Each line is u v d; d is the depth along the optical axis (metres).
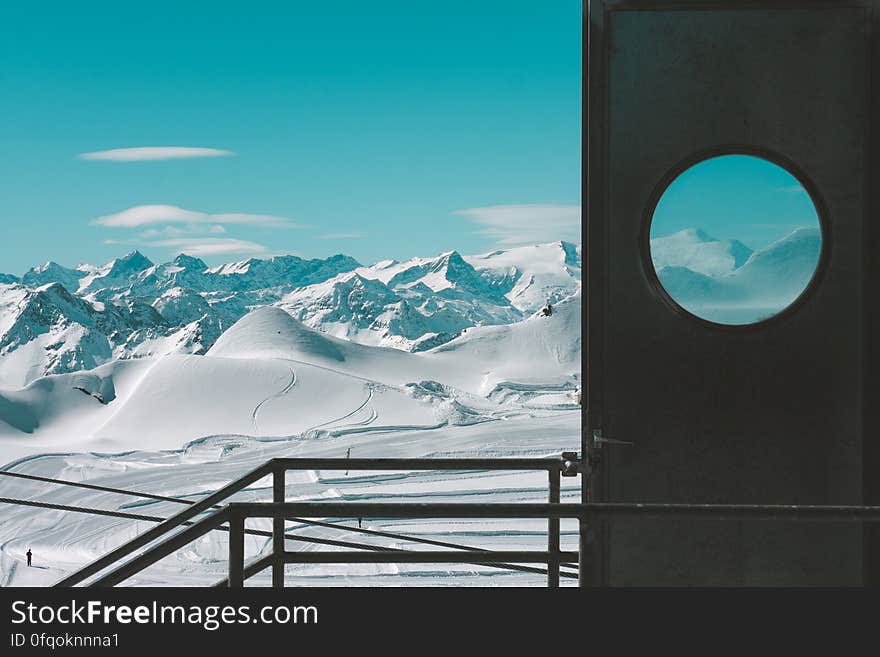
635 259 3.16
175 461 77.56
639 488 3.15
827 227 3.10
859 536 3.12
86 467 74.56
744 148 3.11
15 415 129.88
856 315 3.11
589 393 3.17
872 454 3.10
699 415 3.14
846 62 3.10
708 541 3.16
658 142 3.14
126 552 2.83
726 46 3.12
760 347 3.13
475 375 169.00
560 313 188.88
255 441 85.25
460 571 22.67
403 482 46.53
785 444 3.13
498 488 42.84
